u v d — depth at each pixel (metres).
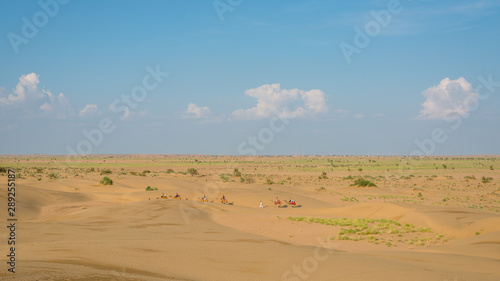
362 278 14.65
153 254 18.09
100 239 23.17
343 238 29.53
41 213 43.09
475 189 88.50
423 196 75.19
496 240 25.20
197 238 25.27
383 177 129.62
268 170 176.75
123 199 60.47
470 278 14.86
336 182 111.06
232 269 15.93
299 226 35.84
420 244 27.58
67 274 12.53
